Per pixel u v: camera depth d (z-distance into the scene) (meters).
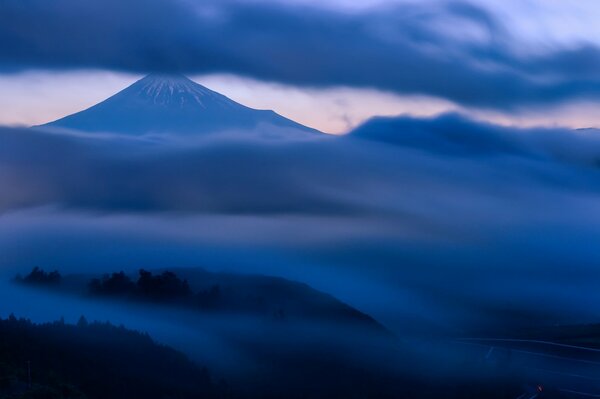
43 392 62.12
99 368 73.38
